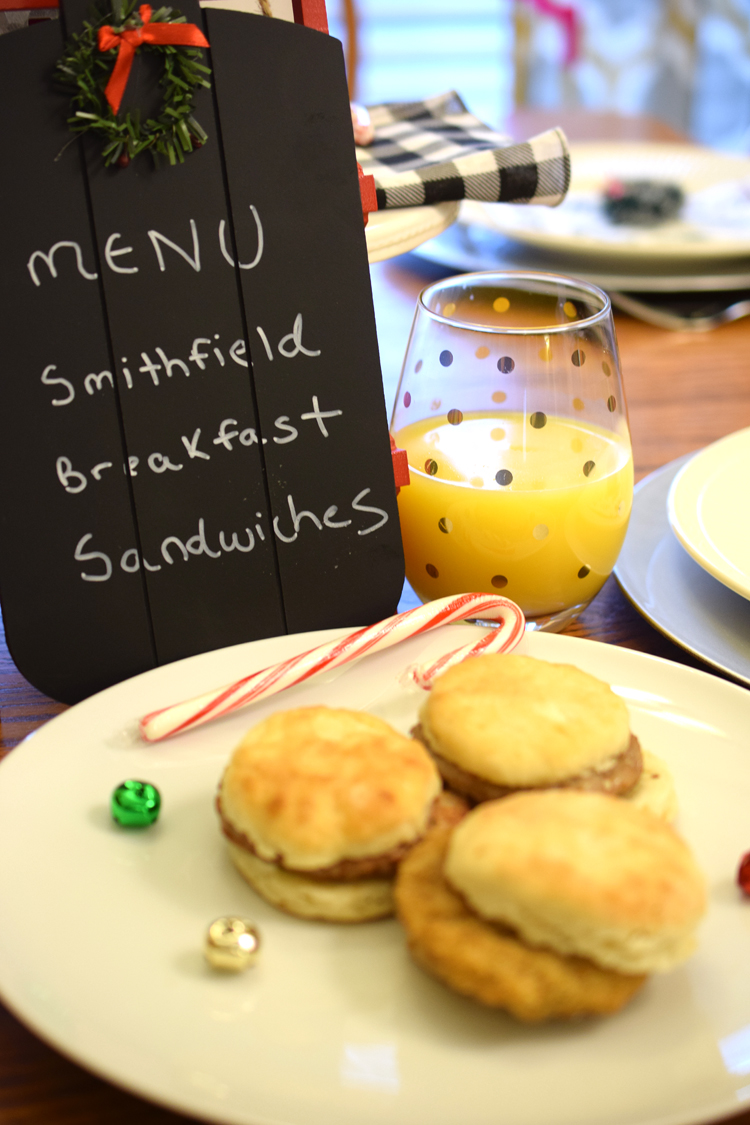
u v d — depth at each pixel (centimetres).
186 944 39
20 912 39
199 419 47
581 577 53
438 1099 35
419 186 58
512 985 36
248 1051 36
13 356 45
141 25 44
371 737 42
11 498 46
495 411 52
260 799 39
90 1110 36
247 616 49
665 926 35
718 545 53
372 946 39
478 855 36
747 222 90
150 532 48
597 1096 35
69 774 44
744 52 203
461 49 228
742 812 43
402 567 51
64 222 45
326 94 47
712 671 52
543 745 41
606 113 134
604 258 82
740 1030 37
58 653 47
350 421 49
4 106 44
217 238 47
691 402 71
